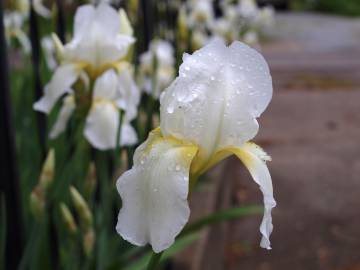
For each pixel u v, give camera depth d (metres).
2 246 0.37
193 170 0.24
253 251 0.69
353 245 0.70
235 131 0.24
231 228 0.76
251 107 0.24
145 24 0.69
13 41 0.73
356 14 5.24
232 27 1.35
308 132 1.16
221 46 0.24
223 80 0.24
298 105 1.40
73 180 0.49
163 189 0.21
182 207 0.21
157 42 0.69
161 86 0.66
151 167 0.22
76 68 0.41
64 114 0.44
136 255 0.51
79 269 0.45
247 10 1.53
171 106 0.23
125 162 0.42
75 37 0.41
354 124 1.24
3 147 0.37
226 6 1.44
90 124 0.44
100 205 0.47
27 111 0.59
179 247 0.42
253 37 1.57
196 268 0.53
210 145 0.24
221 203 0.78
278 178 0.90
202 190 0.72
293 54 2.33
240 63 0.24
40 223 0.38
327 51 2.46
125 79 0.41
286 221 0.76
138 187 0.22
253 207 0.45
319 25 3.83
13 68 0.74
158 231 0.21
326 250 0.69
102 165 0.47
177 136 0.23
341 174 0.92
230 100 0.24
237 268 0.65
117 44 0.41
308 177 0.91
